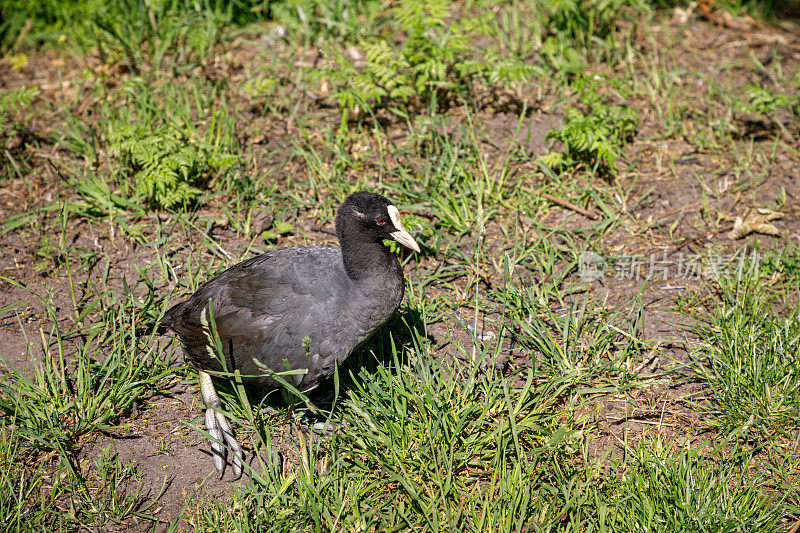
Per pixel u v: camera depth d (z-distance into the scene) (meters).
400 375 8.27
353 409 8.12
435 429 7.62
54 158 12.29
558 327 9.23
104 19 14.26
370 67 12.30
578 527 7.05
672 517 7.06
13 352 9.11
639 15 15.78
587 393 8.60
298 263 8.27
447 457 7.76
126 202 11.03
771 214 10.91
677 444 7.97
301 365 7.97
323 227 11.07
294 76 14.05
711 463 7.73
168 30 14.30
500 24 15.34
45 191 11.63
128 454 8.05
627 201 11.41
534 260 10.28
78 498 7.56
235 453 8.00
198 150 11.51
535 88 13.72
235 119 12.46
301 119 12.98
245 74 14.08
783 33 15.69
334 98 12.51
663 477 7.42
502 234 10.90
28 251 10.59
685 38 15.42
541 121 12.88
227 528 7.29
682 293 9.91
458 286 10.14
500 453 7.71
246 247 10.58
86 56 14.66
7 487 7.55
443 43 13.20
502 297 9.66
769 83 13.95
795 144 12.48
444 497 7.33
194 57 14.34
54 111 13.32
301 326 7.95
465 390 8.21
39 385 8.42
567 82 13.77
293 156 12.27
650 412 8.36
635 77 14.02
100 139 12.44
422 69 12.15
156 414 8.52
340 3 14.77
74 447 8.07
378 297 8.02
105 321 9.37
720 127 12.57
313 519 7.23
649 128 12.89
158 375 8.70
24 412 8.22
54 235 10.86
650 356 9.01
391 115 13.12
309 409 8.46
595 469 7.59
